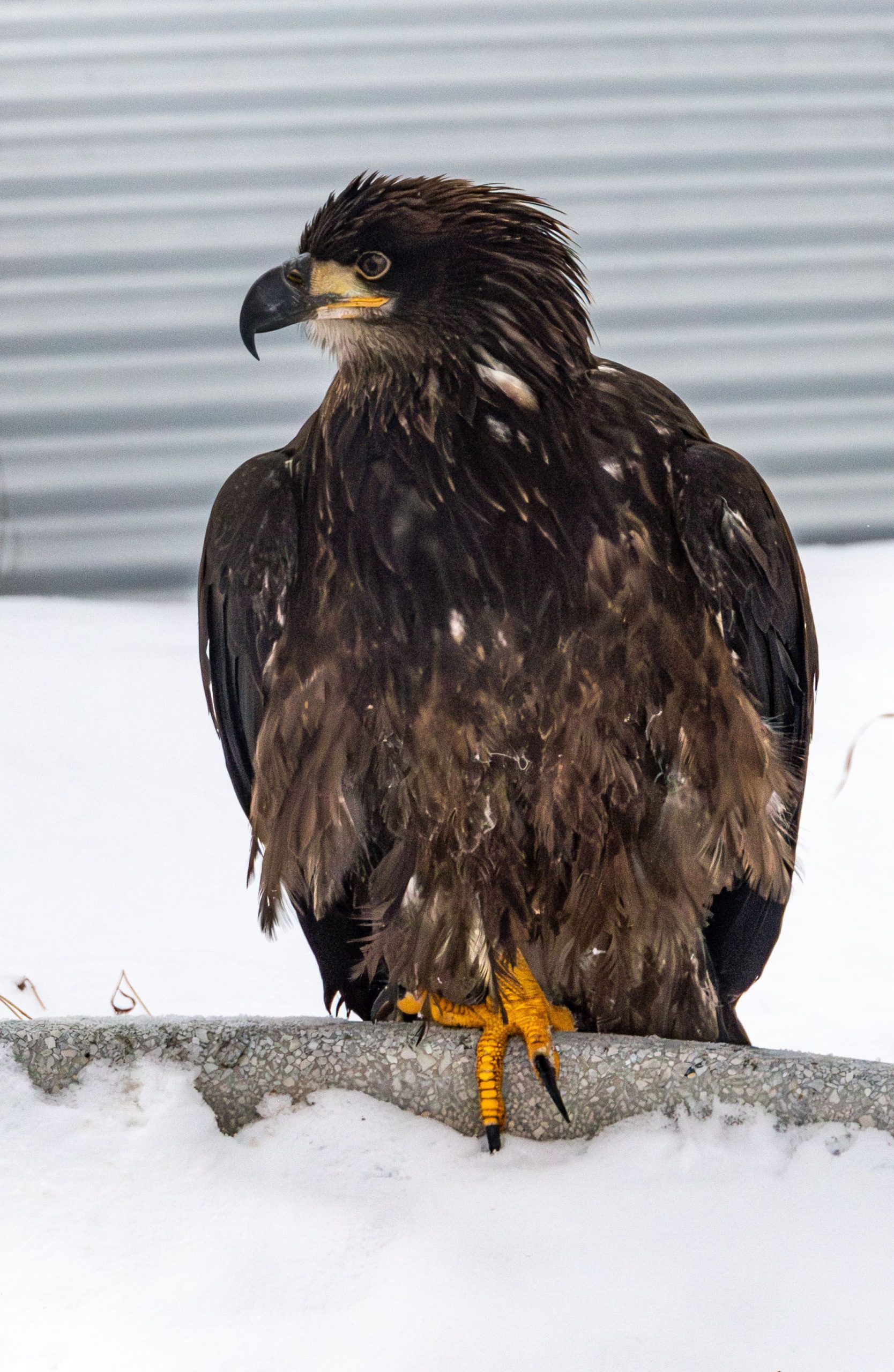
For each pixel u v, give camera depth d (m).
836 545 23.36
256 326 5.63
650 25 26.05
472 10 25.88
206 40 25.16
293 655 5.72
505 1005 5.18
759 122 25.75
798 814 6.12
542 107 25.97
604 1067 4.97
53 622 19.14
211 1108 5.02
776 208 25.64
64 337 23.98
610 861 5.62
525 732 5.50
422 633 5.45
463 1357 3.94
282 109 25.42
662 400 5.68
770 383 25.45
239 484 5.93
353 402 5.60
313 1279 4.28
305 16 25.39
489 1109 4.93
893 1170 4.52
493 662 5.43
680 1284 4.23
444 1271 4.27
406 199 5.55
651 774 5.62
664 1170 4.70
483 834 5.62
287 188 25.27
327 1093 5.08
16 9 24.75
